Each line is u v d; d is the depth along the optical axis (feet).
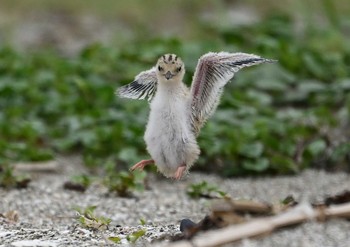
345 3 80.12
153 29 81.56
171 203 40.91
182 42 64.13
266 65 58.03
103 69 60.34
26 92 57.47
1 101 57.26
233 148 47.60
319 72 58.08
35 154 48.57
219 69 30.76
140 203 40.78
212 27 73.56
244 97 54.75
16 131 52.70
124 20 84.12
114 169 48.57
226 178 47.14
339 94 54.85
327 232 28.04
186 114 31.37
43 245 30.55
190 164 31.78
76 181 43.04
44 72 61.26
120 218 37.63
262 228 27.48
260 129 49.32
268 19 68.69
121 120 53.11
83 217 34.06
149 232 32.42
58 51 74.23
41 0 86.53
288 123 51.78
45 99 56.90
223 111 52.70
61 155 51.93
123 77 59.06
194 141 31.58
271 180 46.34
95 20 83.92
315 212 28.68
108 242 30.76
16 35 79.05
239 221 28.66
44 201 41.01
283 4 83.56
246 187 44.91
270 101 55.47
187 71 55.98
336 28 68.18
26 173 46.34
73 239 31.71
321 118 50.75
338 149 48.11
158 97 31.58
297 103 56.39
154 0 85.92
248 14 81.92
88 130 52.90
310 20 69.72
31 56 66.23
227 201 29.37
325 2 69.41
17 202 40.78
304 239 27.45
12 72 60.44
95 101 56.70
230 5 85.20
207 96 31.17
